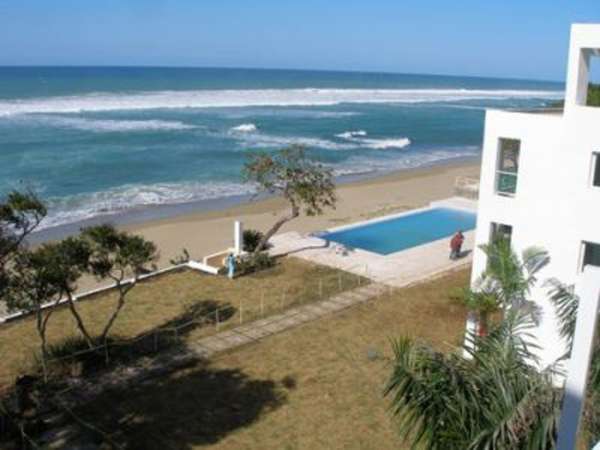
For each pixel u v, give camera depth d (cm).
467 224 3634
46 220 3725
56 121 7250
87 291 2423
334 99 12138
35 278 1598
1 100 9012
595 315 577
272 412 1617
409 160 6312
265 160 2764
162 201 4281
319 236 3388
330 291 2459
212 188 4678
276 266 2762
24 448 1439
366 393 1712
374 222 3631
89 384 1741
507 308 1559
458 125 9188
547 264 1661
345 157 6247
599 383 910
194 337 2048
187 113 8650
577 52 1512
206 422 1570
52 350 1889
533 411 821
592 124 1530
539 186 1647
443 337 2059
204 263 2755
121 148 5903
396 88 18225
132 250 1794
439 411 877
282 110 9706
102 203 4156
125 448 1452
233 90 13350
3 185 4400
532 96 17250
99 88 12569
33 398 1589
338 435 1524
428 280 2597
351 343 2019
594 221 1569
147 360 1886
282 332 2095
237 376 1803
